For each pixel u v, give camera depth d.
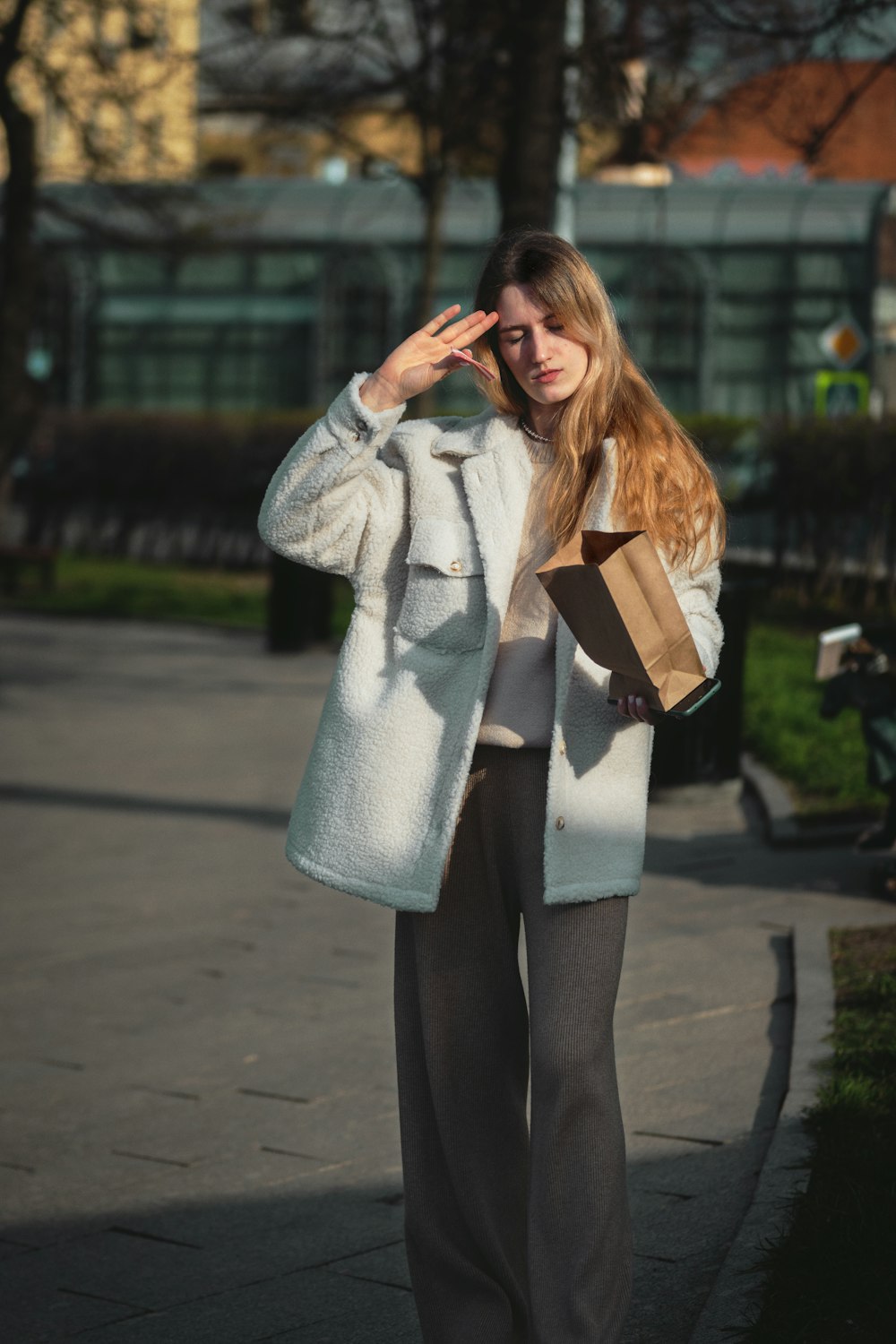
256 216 24.66
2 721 12.49
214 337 35.22
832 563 15.93
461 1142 2.83
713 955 5.85
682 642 2.53
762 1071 4.62
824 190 32.19
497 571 2.73
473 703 2.72
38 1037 5.36
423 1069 2.88
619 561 2.48
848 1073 4.24
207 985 5.92
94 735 11.87
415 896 2.73
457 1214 2.88
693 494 2.77
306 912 7.00
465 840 2.80
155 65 20.00
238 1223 3.86
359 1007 5.59
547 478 2.80
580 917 2.70
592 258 32.84
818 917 6.29
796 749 9.56
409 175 15.10
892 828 6.47
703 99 10.66
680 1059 4.77
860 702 6.39
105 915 6.99
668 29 9.77
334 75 14.38
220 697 13.77
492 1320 2.83
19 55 18.17
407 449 2.85
